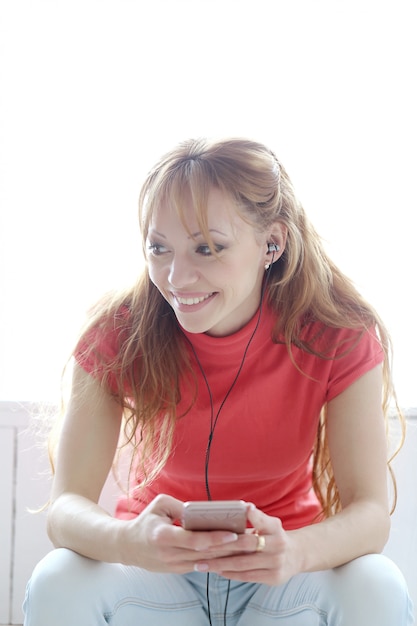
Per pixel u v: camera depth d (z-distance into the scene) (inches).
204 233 50.4
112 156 74.4
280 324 58.4
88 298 75.1
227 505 44.7
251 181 52.4
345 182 75.2
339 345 58.3
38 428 70.1
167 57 73.6
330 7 73.4
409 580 71.2
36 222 74.9
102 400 58.1
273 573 47.1
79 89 73.7
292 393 58.7
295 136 74.7
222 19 73.4
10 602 71.7
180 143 54.1
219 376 58.4
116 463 67.9
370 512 52.7
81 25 73.0
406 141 74.7
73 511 52.5
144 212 53.0
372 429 56.8
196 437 59.2
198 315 53.0
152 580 53.8
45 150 74.2
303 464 61.9
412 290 76.1
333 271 61.9
